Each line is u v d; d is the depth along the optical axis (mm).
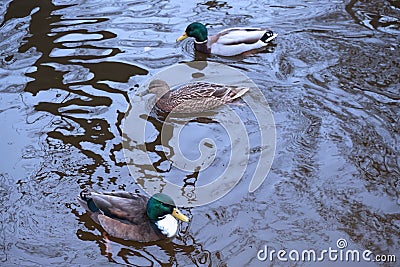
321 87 4203
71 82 4262
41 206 3592
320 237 3459
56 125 3998
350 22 4688
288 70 4336
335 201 3604
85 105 4117
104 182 3697
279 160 3803
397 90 4172
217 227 3500
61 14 4770
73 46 4516
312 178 3709
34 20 4715
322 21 4707
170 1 4891
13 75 4309
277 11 4816
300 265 3354
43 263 3369
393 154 3811
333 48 4480
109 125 4000
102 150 3859
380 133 3922
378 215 3539
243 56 4477
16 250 3416
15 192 3650
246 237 3461
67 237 3469
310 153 3832
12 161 3801
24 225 3514
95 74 4316
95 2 4887
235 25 4691
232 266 3352
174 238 3461
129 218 3436
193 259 3381
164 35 4617
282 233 3477
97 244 3443
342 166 3762
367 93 4156
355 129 3951
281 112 4062
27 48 4504
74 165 3781
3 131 3965
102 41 4559
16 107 4105
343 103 4102
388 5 4828
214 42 4465
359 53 4430
